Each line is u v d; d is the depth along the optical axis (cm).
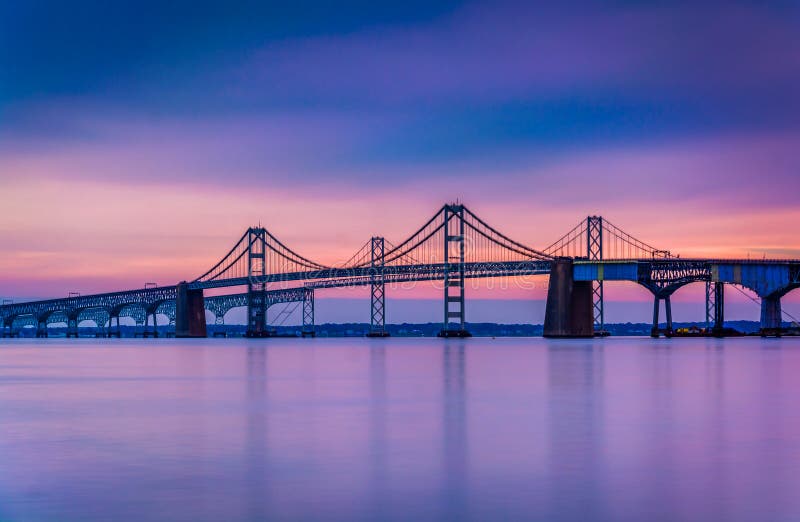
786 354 12075
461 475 2798
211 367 9256
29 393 5809
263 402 5066
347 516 2322
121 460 3056
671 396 5356
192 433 3703
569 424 3978
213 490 2592
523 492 2570
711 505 2428
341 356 12406
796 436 3591
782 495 2531
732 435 3619
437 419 4184
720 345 17275
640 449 3278
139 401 5162
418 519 2297
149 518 2303
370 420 4150
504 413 4441
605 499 2489
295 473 2830
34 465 2962
